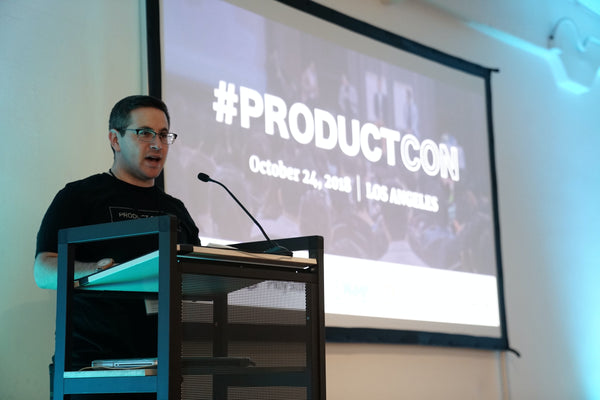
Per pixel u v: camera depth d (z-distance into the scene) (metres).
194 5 3.59
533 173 5.52
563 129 5.86
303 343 1.89
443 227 4.71
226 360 1.74
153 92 3.34
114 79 3.31
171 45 3.46
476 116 5.09
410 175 4.57
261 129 3.81
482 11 5.29
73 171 3.11
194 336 1.69
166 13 3.46
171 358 1.62
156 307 1.88
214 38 3.66
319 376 1.91
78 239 1.85
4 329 2.83
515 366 5.08
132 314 2.14
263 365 1.80
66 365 1.83
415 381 4.42
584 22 6.17
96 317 2.13
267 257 1.84
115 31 3.35
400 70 4.65
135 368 1.70
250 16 3.86
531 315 5.28
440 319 4.55
